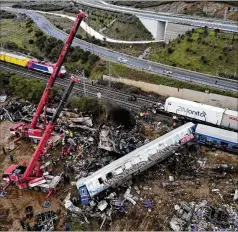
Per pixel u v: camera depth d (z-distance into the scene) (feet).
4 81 245.24
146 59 268.00
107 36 356.79
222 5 390.83
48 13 463.42
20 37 356.59
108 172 140.97
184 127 172.24
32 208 137.18
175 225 126.00
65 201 138.62
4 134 190.49
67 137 179.83
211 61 246.88
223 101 207.72
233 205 136.36
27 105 219.20
